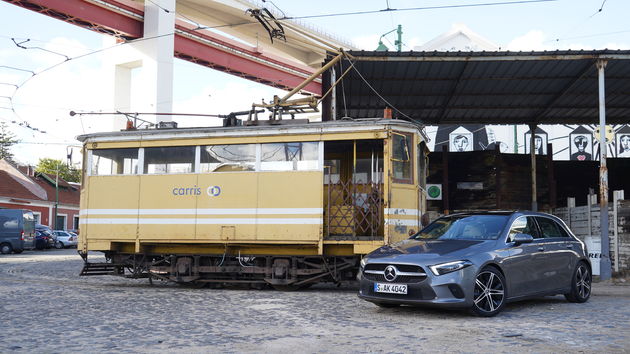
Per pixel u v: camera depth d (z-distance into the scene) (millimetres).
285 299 10523
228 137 12445
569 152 49656
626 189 22719
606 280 14250
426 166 13633
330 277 12172
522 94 18828
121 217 12992
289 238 11875
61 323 7742
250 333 6969
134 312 8797
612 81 17422
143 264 13086
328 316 8328
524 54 14938
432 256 8055
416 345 6207
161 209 12719
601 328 7242
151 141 12938
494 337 6637
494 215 9391
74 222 60188
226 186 12344
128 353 5891
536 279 8984
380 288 8180
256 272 12289
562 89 18250
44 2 36438
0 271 18422
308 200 11852
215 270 12516
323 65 15641
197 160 12609
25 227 34406
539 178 21984
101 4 39906
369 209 11859
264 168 12180
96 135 13312
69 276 16484
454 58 15141
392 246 8961
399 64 16188
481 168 21766
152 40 42500
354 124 11734
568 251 9742
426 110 20641
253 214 12117
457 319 7980
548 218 9953
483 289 8148
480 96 19094
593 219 16156
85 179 13391
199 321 7906
